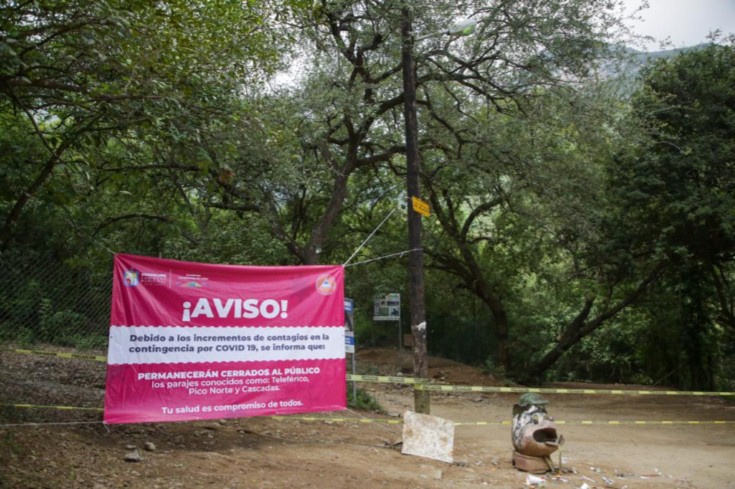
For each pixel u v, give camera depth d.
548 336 29.20
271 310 7.64
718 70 18.12
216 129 7.79
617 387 24.73
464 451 9.25
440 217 20.73
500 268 25.50
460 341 28.34
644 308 25.17
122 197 11.95
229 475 6.21
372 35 13.89
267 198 12.74
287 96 12.41
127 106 6.79
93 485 5.34
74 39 6.60
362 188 20.31
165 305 7.05
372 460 7.65
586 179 15.58
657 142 16.52
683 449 10.66
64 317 8.20
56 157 6.76
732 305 22.16
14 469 5.32
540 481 7.55
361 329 29.83
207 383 7.16
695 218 17.22
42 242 8.82
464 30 10.75
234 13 8.86
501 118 15.69
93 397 9.27
